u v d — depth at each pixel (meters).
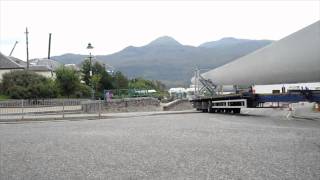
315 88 26.52
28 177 8.80
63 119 29.86
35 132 19.28
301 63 21.75
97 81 53.47
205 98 36.62
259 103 29.98
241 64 27.36
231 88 33.28
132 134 17.27
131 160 10.60
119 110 41.81
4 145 14.33
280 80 24.66
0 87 56.41
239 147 12.64
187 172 8.93
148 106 47.34
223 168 9.28
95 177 8.66
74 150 12.69
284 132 17.02
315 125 20.64
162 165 9.80
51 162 10.58
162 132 17.91
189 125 21.66
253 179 8.14
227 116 30.25
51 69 83.88
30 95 54.22
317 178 8.12
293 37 21.83
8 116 32.56
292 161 10.01
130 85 70.62
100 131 19.06
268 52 24.08
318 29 20.19
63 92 57.94
